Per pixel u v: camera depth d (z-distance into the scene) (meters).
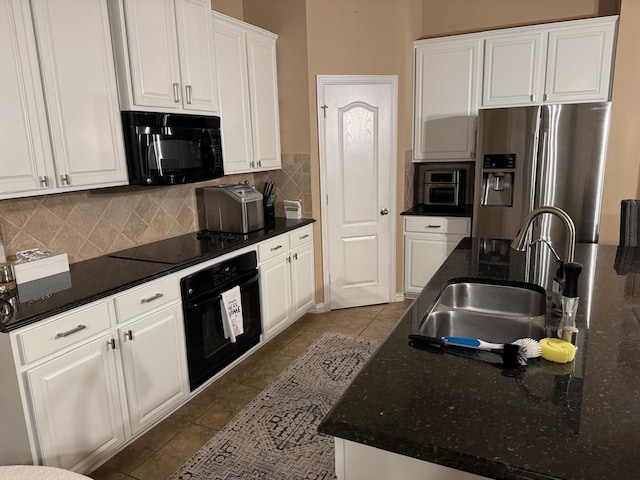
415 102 4.43
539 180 3.77
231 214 3.44
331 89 3.98
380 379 1.19
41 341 1.90
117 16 2.46
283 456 2.34
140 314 2.37
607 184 3.92
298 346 3.61
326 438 2.47
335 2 3.87
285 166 4.14
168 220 3.33
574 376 1.19
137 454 2.39
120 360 2.28
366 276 4.41
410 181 4.61
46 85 2.17
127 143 2.60
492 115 3.84
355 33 3.97
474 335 1.79
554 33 3.89
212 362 2.94
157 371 2.51
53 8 2.18
